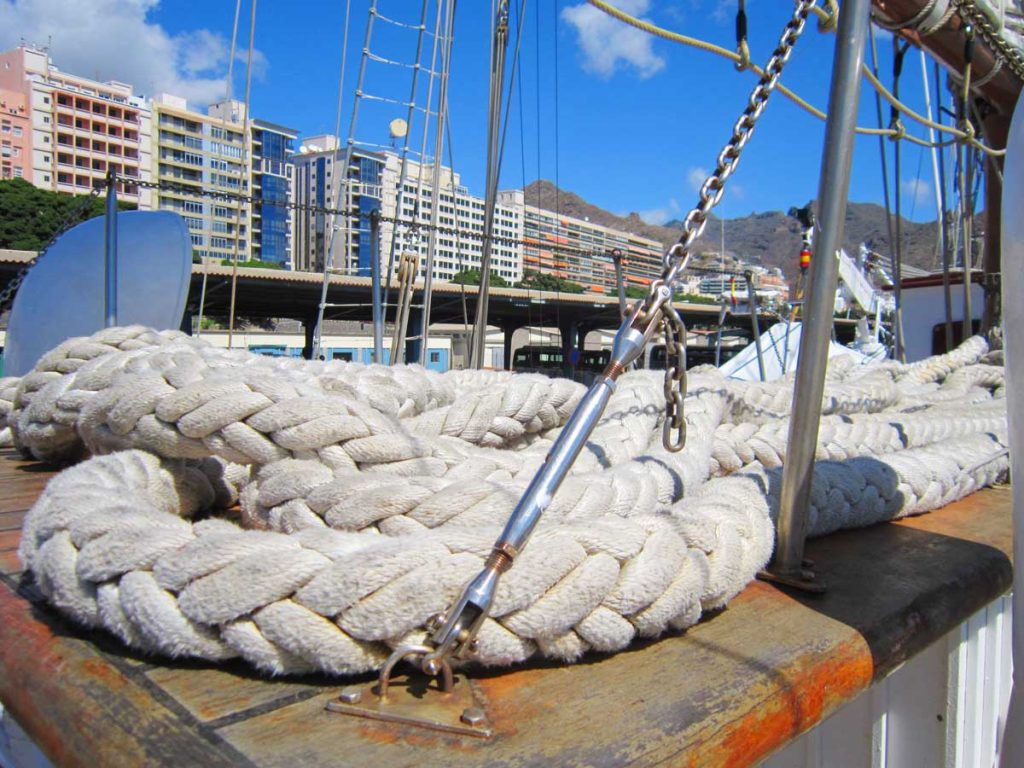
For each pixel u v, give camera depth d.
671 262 1.17
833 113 1.26
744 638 1.17
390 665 0.95
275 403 1.38
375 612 0.95
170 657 1.03
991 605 1.69
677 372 1.27
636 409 1.86
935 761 1.56
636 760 0.84
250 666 1.02
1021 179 1.07
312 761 0.81
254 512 1.41
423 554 1.00
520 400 1.91
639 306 1.15
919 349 6.45
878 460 1.86
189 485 1.55
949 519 1.92
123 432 1.51
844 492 1.68
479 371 2.56
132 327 2.14
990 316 3.82
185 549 1.02
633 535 1.10
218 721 0.89
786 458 1.38
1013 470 1.13
